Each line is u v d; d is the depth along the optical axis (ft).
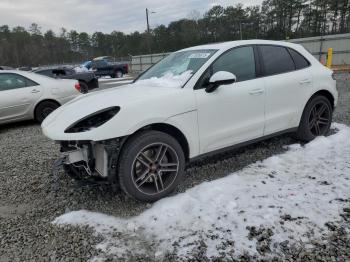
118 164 10.85
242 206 10.58
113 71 90.68
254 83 13.78
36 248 9.29
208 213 10.32
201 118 12.23
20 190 13.30
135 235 9.56
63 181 13.79
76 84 28.50
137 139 10.84
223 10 217.15
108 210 11.12
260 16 212.64
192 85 12.25
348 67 56.90
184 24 219.00
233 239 9.04
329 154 14.44
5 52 273.13
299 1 192.75
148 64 116.67
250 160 14.64
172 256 8.55
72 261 8.62
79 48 301.22
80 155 11.00
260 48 14.62
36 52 282.97
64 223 10.45
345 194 10.94
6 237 9.93
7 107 25.11
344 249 8.45
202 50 14.07
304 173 12.76
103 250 8.96
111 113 10.72
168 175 11.85
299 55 16.10
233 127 13.23
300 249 8.52
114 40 287.28
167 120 11.34
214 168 14.01
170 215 10.37
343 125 19.03
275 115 14.64
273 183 12.06
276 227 9.41
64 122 11.16
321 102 16.51
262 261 8.20
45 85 26.63
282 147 16.06
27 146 19.89
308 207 10.30
